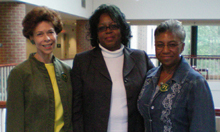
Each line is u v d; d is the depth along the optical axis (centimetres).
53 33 166
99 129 178
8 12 675
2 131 229
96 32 198
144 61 204
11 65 594
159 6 1107
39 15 160
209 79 1104
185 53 1342
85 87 184
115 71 189
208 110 140
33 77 159
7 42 683
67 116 174
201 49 1331
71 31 1719
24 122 158
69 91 179
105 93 180
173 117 148
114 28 185
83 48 1208
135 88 184
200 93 142
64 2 905
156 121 155
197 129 139
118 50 192
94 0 1194
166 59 156
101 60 189
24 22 164
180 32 153
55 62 175
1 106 225
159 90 157
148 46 1661
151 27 1653
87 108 185
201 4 1087
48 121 162
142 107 169
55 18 167
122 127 181
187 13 1098
